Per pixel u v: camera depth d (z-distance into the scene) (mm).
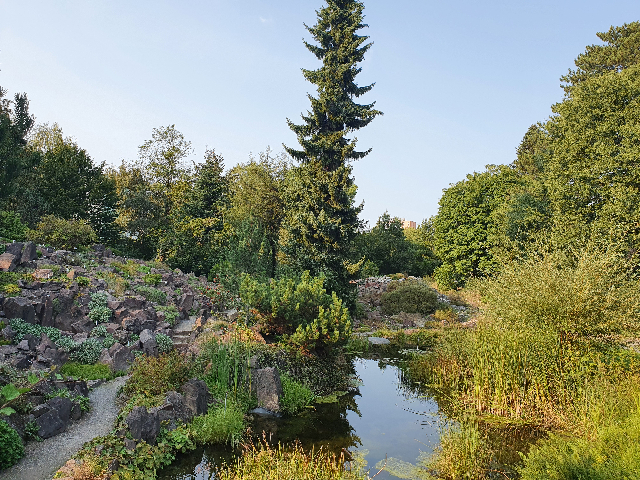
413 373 15078
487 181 38000
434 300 28891
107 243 31141
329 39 25469
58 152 30562
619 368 9852
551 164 26328
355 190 24078
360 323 25266
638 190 20906
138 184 37469
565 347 11086
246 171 32875
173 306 17891
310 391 12336
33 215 25344
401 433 10164
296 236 22188
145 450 7754
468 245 37562
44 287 13906
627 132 21531
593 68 36656
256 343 13203
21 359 9352
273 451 8227
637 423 6438
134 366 11078
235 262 21500
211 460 8242
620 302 10984
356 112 24312
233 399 10680
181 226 29844
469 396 11609
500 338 11930
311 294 14758
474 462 7984
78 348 11656
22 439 7367
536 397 10367
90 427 8359
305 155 24094
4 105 24094
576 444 6762
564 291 11148
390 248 48812
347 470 7973
